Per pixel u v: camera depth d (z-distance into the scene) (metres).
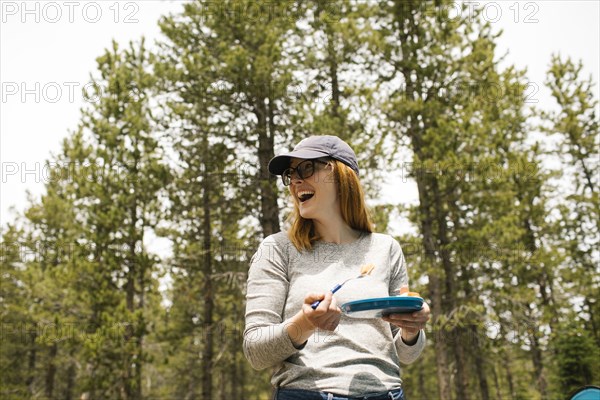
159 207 13.91
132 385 13.12
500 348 13.66
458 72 12.52
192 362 19.12
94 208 13.65
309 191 1.80
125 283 14.49
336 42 12.13
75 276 13.44
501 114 14.28
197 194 13.66
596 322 16.61
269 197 11.09
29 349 19.94
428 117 11.93
